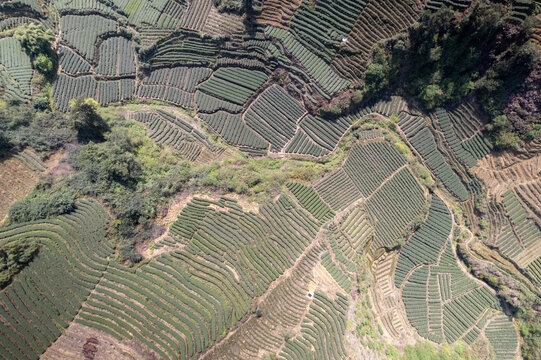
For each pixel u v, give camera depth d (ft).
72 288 103.40
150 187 132.77
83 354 95.25
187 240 123.65
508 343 152.87
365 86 150.82
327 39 149.48
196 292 111.55
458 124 152.66
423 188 155.33
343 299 128.36
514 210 149.89
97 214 116.06
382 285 150.71
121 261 111.96
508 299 149.48
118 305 103.14
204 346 103.91
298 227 137.49
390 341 136.87
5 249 97.40
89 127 138.21
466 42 135.44
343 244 142.82
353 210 150.00
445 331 149.69
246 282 118.83
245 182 140.67
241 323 112.47
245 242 126.21
